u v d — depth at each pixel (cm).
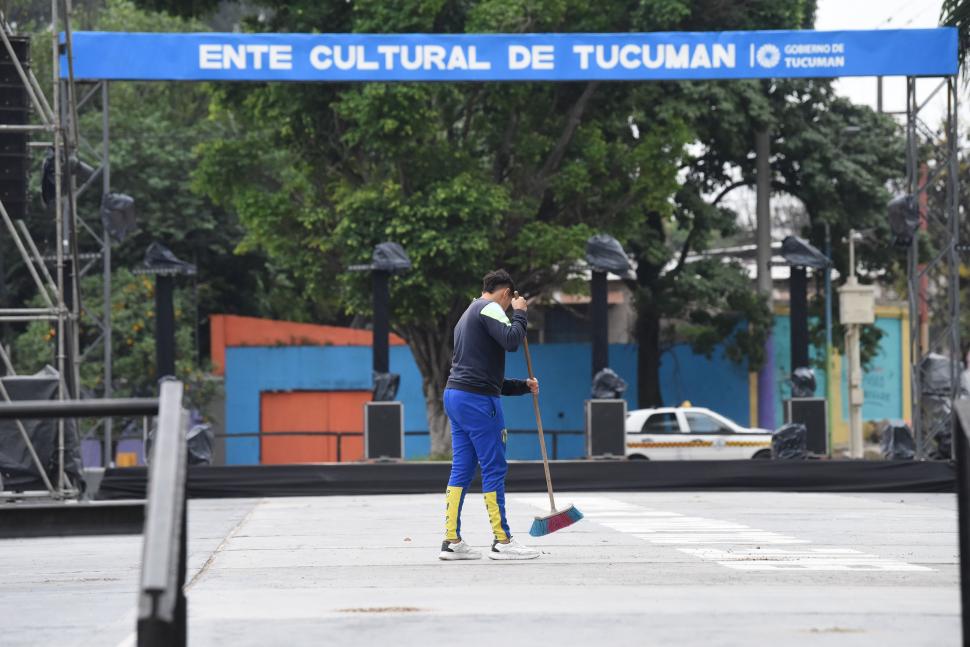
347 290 6706
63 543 2745
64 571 2122
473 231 6481
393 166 6700
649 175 7125
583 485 4316
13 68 3925
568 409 9294
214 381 8506
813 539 2409
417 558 2100
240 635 1229
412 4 6356
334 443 8969
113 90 9500
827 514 3127
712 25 7150
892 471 4372
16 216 3947
